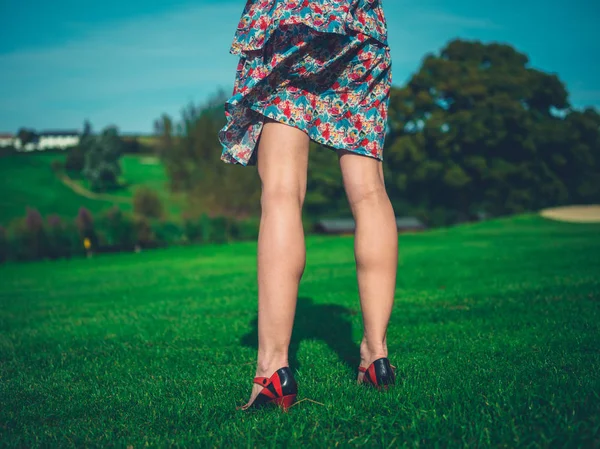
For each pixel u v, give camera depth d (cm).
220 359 318
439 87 5191
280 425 169
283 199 202
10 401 232
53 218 3547
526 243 1675
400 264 1111
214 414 190
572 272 740
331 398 203
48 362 340
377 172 223
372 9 217
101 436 174
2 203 8088
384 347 220
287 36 201
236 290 865
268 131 207
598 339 294
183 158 9206
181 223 4769
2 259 3319
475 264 1005
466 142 4950
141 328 486
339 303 584
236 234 4384
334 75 212
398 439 149
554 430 141
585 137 5206
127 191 9338
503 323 377
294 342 357
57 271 1942
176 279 1245
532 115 5256
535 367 230
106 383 268
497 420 155
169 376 276
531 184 5081
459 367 247
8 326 573
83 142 10225
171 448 156
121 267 1942
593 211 3170
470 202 5434
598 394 170
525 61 5638
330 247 2172
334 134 213
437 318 427
